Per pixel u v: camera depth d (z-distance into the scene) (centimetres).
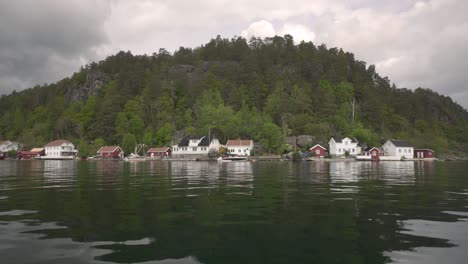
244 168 6247
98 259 985
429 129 17888
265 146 13462
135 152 14662
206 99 16662
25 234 1239
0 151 17825
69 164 9069
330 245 1117
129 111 16775
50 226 1359
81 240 1170
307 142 13500
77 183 3134
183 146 13962
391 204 1880
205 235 1232
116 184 3030
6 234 1239
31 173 4781
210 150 13000
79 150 15562
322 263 959
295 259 991
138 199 2066
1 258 992
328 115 15938
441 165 7962
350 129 14988
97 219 1488
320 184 3014
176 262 963
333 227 1348
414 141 15625
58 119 19312
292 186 2839
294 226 1364
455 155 15338
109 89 19700
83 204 1881
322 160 11512
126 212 1644
